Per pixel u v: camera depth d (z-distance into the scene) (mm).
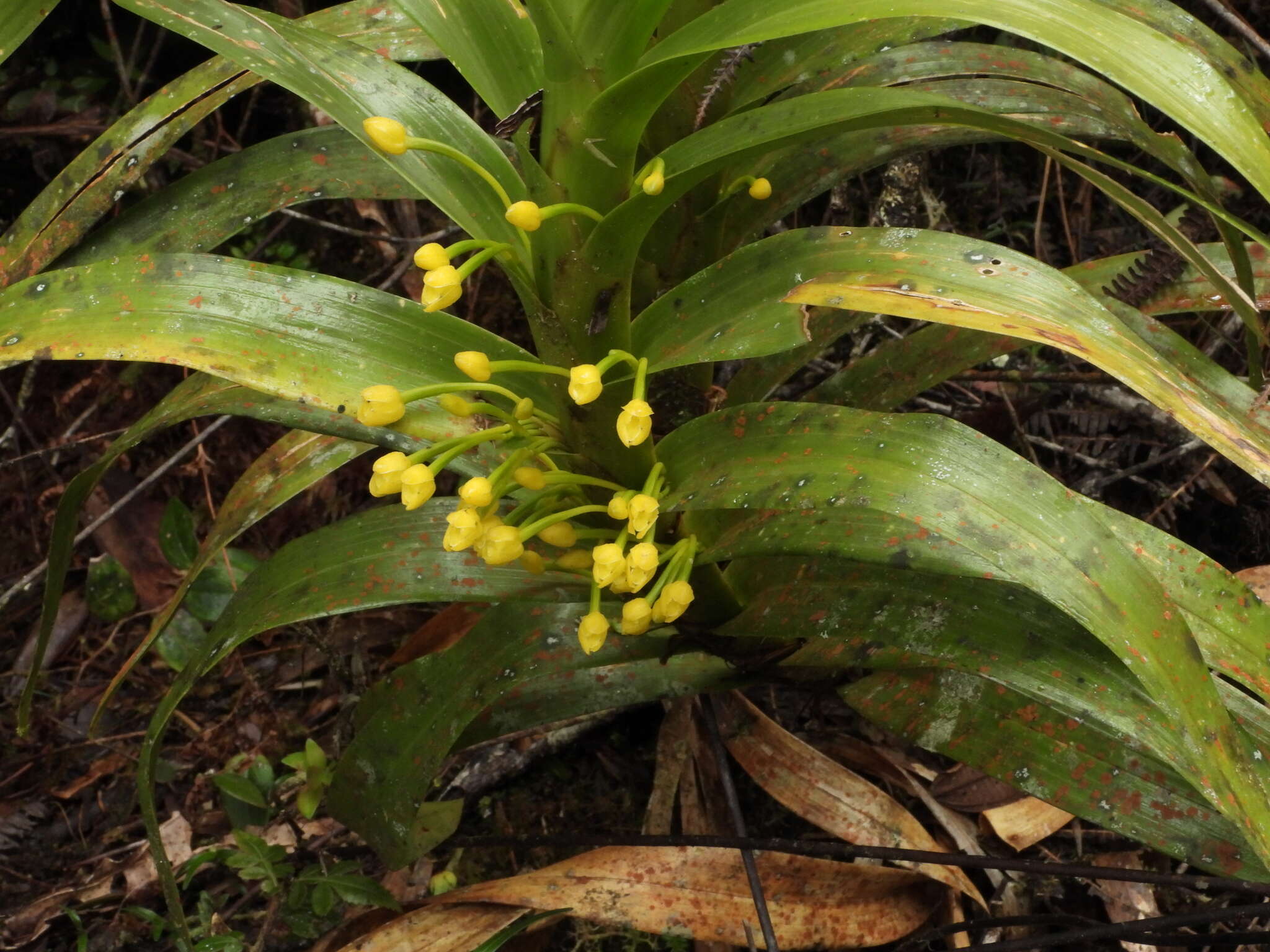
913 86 975
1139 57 705
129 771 1254
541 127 766
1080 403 1233
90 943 1110
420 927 991
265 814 1119
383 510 934
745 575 954
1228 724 737
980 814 1108
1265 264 973
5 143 1490
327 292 820
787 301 767
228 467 1496
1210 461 1163
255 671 1340
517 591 910
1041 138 777
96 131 1477
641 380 766
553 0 741
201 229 955
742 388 1016
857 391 993
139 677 1349
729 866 1000
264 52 809
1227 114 702
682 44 745
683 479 821
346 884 1027
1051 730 920
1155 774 902
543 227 775
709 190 942
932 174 1463
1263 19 1304
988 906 1067
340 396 811
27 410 1474
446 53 806
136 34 1470
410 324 824
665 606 802
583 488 847
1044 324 733
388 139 751
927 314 743
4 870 1166
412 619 1350
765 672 982
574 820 1153
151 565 1396
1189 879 944
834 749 1148
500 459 893
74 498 896
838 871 1007
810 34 969
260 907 1121
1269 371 1144
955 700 937
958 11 709
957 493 748
